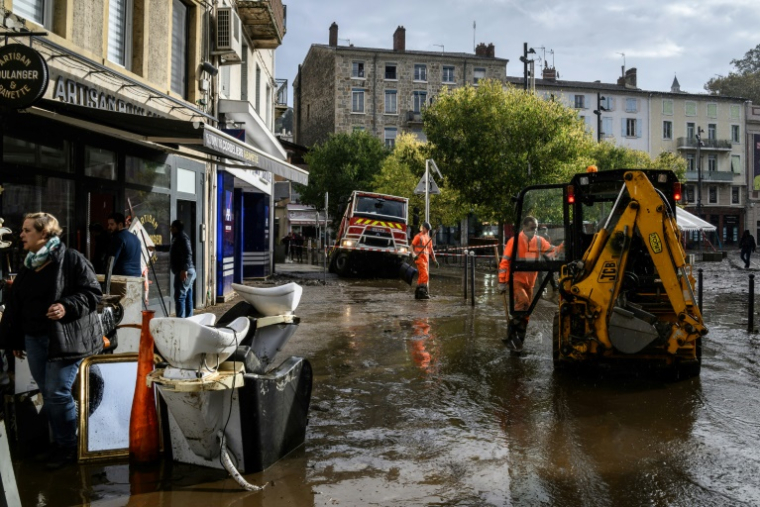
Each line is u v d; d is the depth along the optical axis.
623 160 46.97
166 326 3.75
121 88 8.89
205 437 4.00
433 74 56.00
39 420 4.62
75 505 3.65
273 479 4.05
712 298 15.85
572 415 5.53
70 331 4.32
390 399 6.04
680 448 4.68
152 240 10.42
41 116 7.13
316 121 60.00
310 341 9.08
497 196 26.80
